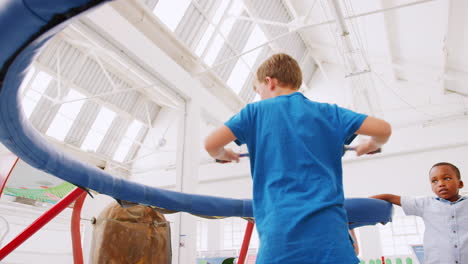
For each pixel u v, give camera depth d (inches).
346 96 403.9
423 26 264.5
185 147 267.1
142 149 470.0
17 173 99.2
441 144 335.6
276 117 32.5
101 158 431.5
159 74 253.4
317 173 29.5
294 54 389.7
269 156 31.1
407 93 363.9
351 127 32.8
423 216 72.7
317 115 32.8
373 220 68.4
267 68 38.4
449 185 70.5
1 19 12.0
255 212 30.2
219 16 317.7
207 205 58.7
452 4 221.8
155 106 466.3
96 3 11.6
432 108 349.7
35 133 29.3
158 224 71.7
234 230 406.6
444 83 331.3
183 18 296.4
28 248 133.3
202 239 418.9
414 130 350.0
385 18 271.3
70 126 393.1
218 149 34.1
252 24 347.3
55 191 161.2
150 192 52.3
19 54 14.4
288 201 27.9
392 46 317.7
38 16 12.0
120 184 48.1
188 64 295.6
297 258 25.5
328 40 366.6
